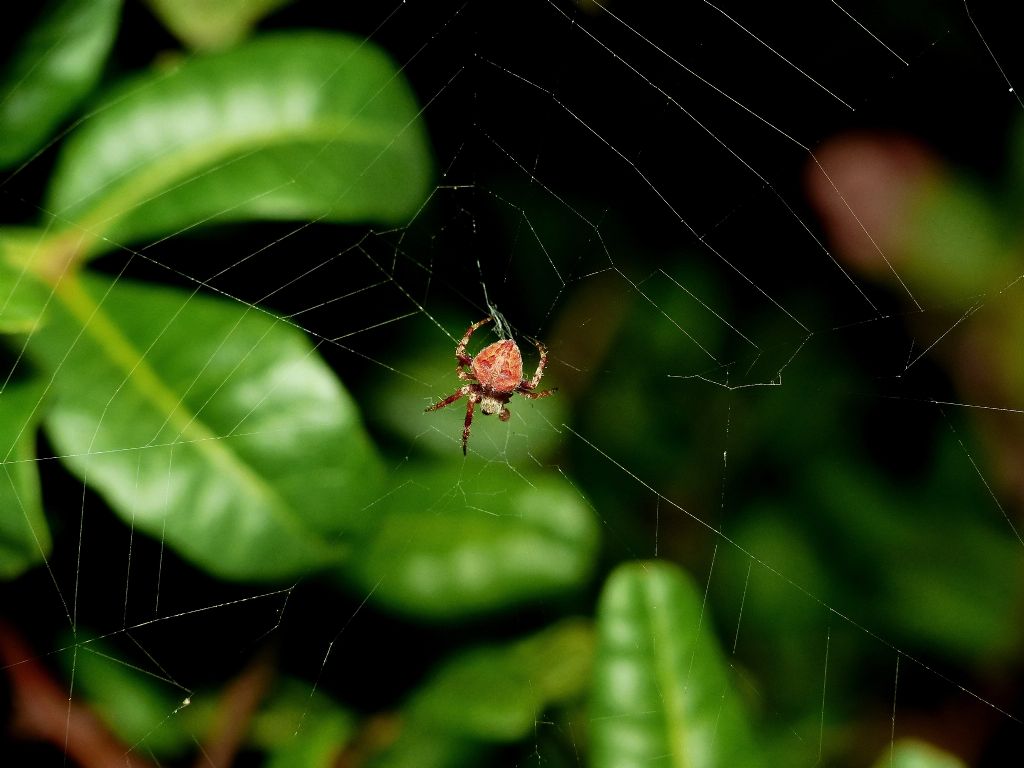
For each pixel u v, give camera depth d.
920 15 0.33
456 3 0.33
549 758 0.32
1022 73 0.33
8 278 0.30
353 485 0.31
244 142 0.31
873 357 0.34
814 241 0.34
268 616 0.33
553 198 0.34
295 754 0.32
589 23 0.33
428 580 0.32
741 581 0.34
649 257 0.34
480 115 0.34
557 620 0.33
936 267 0.33
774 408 0.34
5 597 0.31
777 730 0.33
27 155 0.31
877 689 0.33
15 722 0.31
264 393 0.31
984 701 0.33
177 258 0.32
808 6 0.33
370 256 0.34
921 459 0.34
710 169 0.34
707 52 0.33
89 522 0.32
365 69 0.31
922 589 0.33
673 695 0.31
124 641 0.32
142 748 0.32
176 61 0.31
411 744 0.32
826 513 0.34
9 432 0.30
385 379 0.34
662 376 0.34
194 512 0.31
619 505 0.34
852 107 0.33
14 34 0.31
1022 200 0.33
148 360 0.31
